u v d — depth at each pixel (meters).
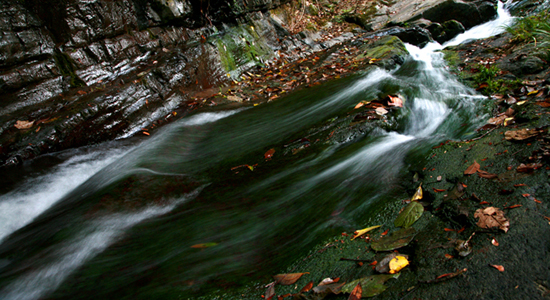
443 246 1.97
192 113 5.84
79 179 4.21
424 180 2.70
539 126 2.86
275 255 2.37
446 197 2.39
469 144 3.01
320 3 11.92
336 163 3.39
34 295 2.45
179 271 2.37
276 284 2.05
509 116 3.36
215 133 5.19
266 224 2.75
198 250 2.58
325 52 8.93
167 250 2.68
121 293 2.27
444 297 1.66
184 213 3.19
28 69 4.91
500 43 6.47
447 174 2.66
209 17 7.93
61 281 2.54
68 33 5.41
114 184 3.72
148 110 5.59
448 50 7.34
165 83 6.06
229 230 2.78
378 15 10.98
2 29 4.70
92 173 4.32
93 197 3.58
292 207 2.88
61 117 4.69
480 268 1.74
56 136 4.55
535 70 4.64
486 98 4.20
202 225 2.92
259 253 2.44
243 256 2.43
